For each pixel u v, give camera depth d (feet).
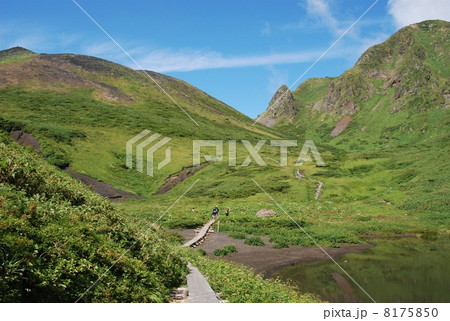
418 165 276.21
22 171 46.14
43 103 456.86
